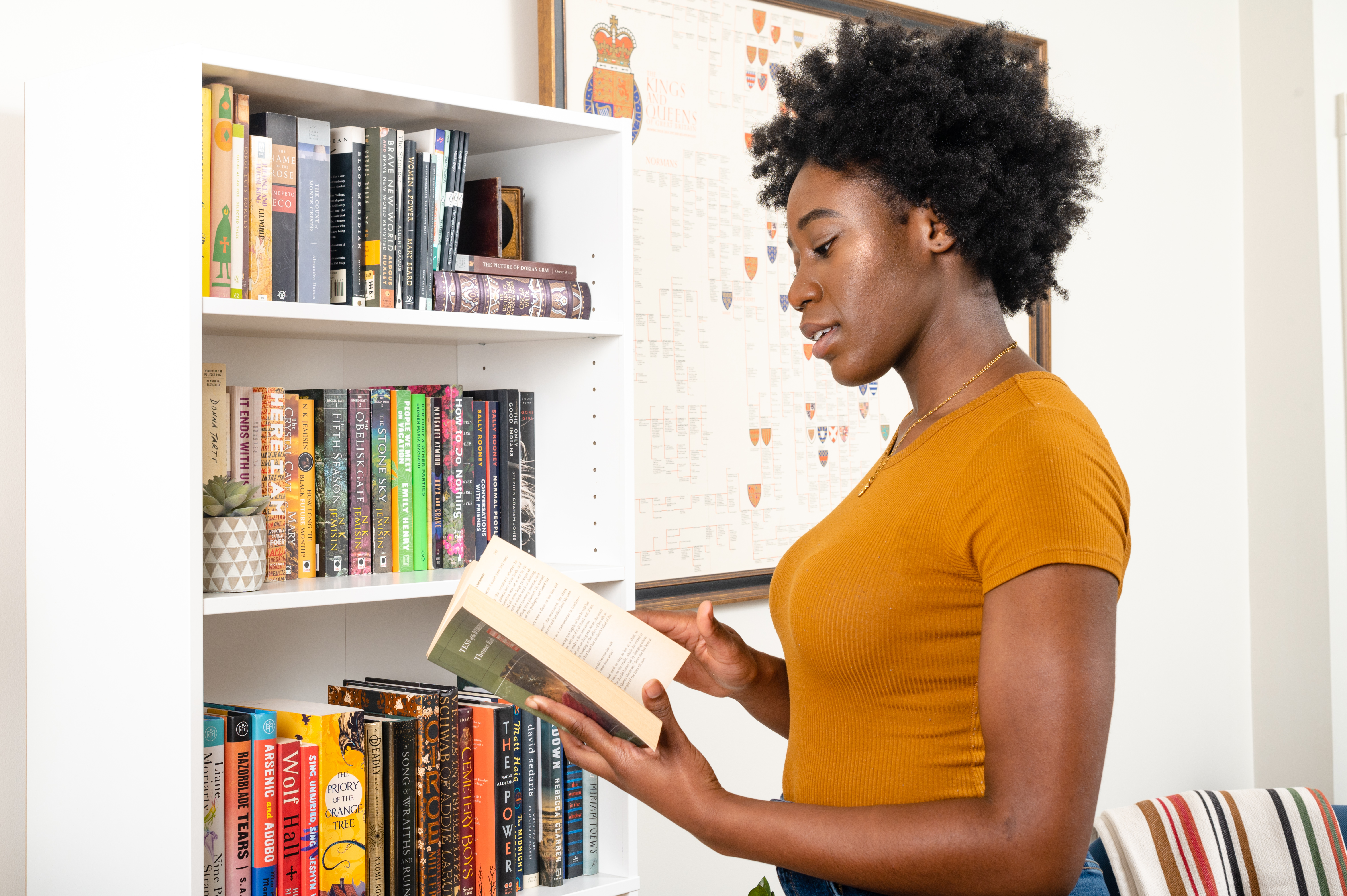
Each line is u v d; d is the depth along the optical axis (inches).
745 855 35.9
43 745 52.8
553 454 66.2
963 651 35.4
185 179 46.5
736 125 86.1
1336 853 76.4
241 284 50.6
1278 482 121.9
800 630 38.4
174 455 46.7
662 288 81.7
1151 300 115.6
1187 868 74.5
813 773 39.2
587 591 43.3
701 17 83.5
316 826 52.1
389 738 54.3
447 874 57.1
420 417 61.7
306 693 64.2
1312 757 119.0
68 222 51.5
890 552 36.2
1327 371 117.4
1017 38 101.2
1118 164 113.0
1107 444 35.2
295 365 63.7
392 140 55.9
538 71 75.5
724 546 85.5
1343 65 119.4
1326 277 117.7
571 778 62.4
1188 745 118.0
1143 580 114.5
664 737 37.3
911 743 36.4
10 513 56.3
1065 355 108.5
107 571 49.9
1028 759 31.2
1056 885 31.2
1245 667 123.6
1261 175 123.0
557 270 63.4
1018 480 33.1
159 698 47.4
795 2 89.2
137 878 48.4
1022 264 40.4
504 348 68.7
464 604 38.4
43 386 52.7
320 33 66.7
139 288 48.4
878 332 39.5
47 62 57.1
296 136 53.3
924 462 37.3
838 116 39.5
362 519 59.6
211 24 62.5
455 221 59.4
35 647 53.1
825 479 92.5
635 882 62.5
